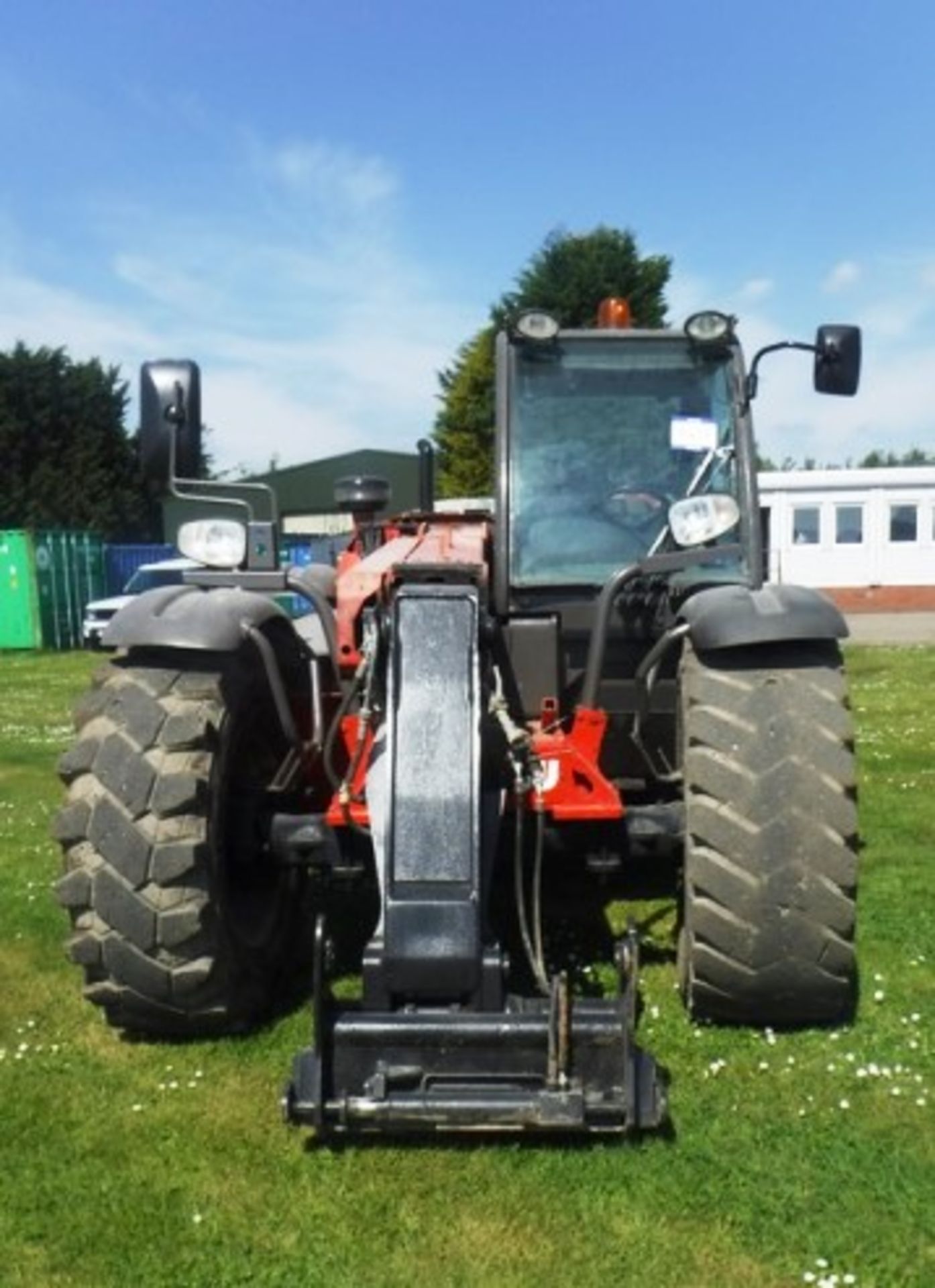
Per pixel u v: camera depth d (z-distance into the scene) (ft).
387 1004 10.30
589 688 12.86
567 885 17.08
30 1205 9.75
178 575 70.28
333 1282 8.73
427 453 19.49
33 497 122.31
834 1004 11.97
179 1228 9.40
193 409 12.82
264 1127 10.86
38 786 27.12
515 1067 9.98
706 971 11.81
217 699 12.24
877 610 92.02
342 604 13.65
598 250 120.06
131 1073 12.01
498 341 15.47
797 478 92.48
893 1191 9.66
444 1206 9.57
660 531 14.96
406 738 10.88
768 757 11.57
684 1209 9.46
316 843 12.84
